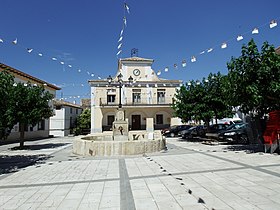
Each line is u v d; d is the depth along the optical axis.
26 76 24.47
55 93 32.06
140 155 11.21
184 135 23.45
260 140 15.38
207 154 11.06
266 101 10.59
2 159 11.20
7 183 6.54
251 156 9.93
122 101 32.47
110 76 17.06
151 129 32.78
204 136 20.91
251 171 7.02
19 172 8.02
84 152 11.81
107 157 10.90
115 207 4.47
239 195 4.91
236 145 15.05
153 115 33.56
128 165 8.70
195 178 6.45
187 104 18.95
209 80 18.56
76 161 10.00
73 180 6.65
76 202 4.82
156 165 8.55
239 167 7.68
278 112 10.80
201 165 8.30
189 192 5.21
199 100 18.66
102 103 32.34
